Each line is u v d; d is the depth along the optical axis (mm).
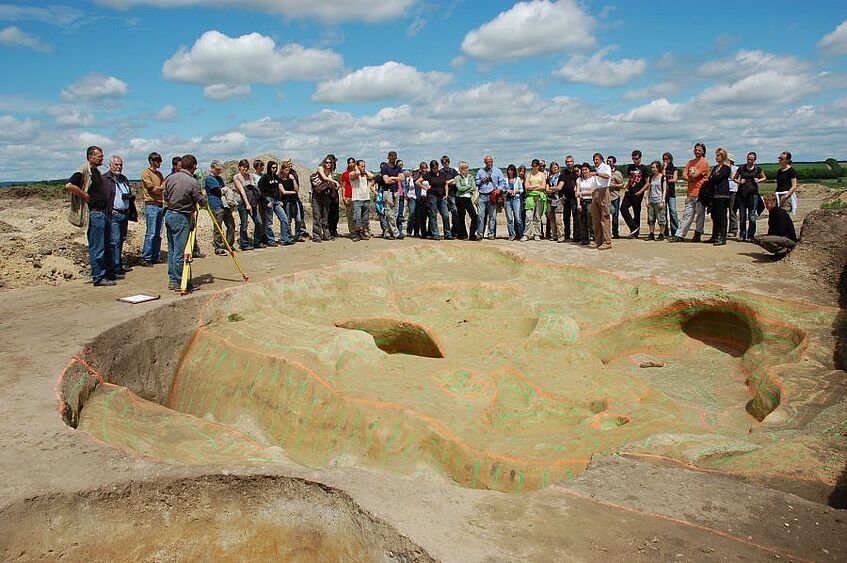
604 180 13492
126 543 4477
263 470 4703
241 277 11586
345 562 4207
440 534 3863
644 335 11148
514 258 13875
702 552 3750
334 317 11453
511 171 15711
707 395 9055
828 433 6211
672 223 14875
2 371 6629
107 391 7273
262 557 4520
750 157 13898
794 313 9789
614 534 3939
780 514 4258
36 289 10555
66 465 4723
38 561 4188
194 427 7312
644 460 5836
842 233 11125
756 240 12016
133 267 12508
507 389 8391
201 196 10469
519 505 4301
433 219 15922
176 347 9391
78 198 10383
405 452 7062
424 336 10422
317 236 15711
